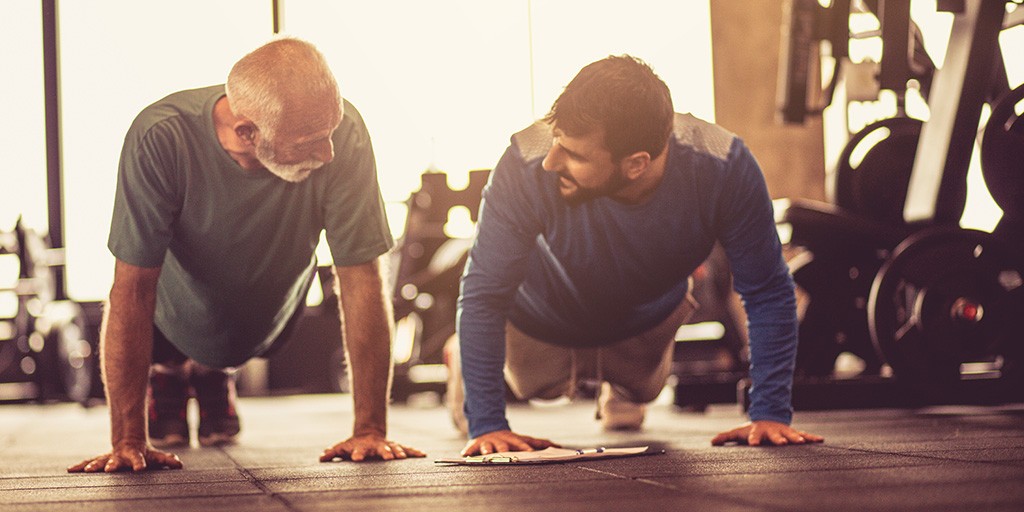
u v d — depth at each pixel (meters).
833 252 3.96
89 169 7.69
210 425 2.94
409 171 7.74
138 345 2.07
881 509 1.16
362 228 2.12
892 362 3.38
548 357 2.67
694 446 2.23
